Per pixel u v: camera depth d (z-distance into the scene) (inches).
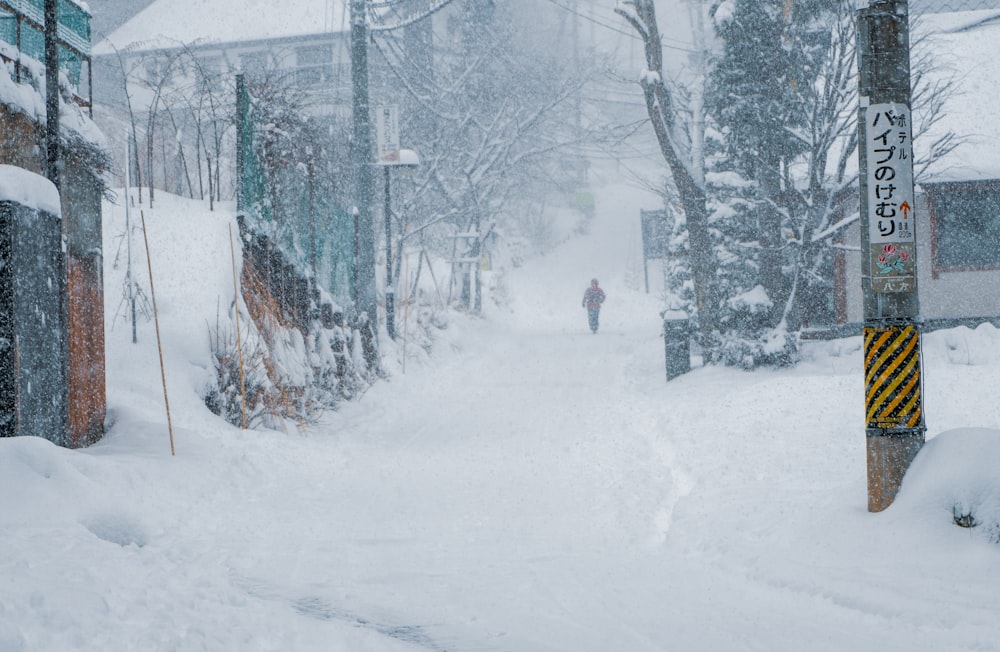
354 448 741.9
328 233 1175.0
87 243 614.5
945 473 355.9
